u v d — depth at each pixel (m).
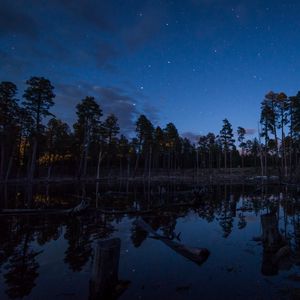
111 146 60.97
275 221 8.57
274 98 46.94
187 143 99.06
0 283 6.08
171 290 5.57
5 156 46.66
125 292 5.52
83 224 12.68
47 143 54.31
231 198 23.30
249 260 7.35
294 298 5.07
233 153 97.81
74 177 55.84
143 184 43.50
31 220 13.69
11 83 37.38
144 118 62.22
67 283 6.05
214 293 5.40
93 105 48.06
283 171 49.00
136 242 9.42
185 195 25.91
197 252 7.79
